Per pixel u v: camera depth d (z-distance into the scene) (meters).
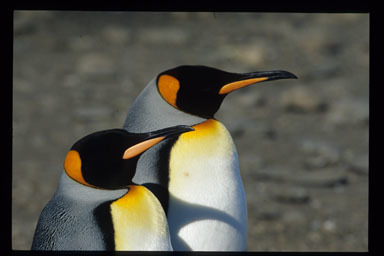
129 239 5.10
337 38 23.38
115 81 19.69
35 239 5.21
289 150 14.51
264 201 11.64
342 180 12.70
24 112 16.86
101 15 26.20
